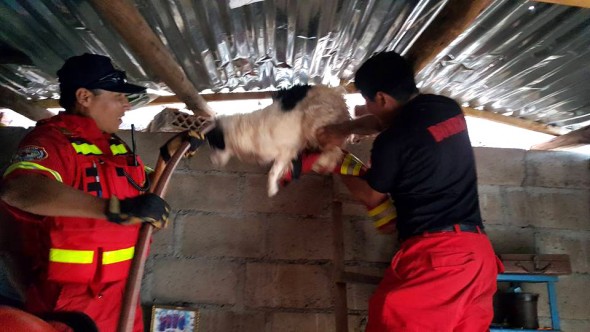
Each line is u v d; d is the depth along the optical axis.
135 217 1.28
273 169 1.95
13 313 0.88
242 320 2.58
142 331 1.95
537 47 2.49
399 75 1.87
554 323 2.40
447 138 1.76
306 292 2.62
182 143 1.68
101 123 1.82
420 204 1.76
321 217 2.71
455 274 1.63
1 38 2.57
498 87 3.05
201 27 2.47
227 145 1.96
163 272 2.62
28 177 1.35
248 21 2.44
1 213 2.31
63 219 1.58
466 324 1.64
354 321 2.59
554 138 3.36
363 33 2.57
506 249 2.78
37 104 3.44
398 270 1.73
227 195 2.73
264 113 1.94
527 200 2.85
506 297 2.53
